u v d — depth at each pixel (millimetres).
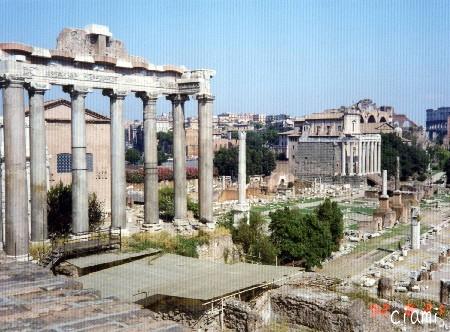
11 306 16562
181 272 31844
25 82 34875
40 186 36250
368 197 143875
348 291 30453
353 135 184250
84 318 15477
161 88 43406
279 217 58188
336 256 70188
